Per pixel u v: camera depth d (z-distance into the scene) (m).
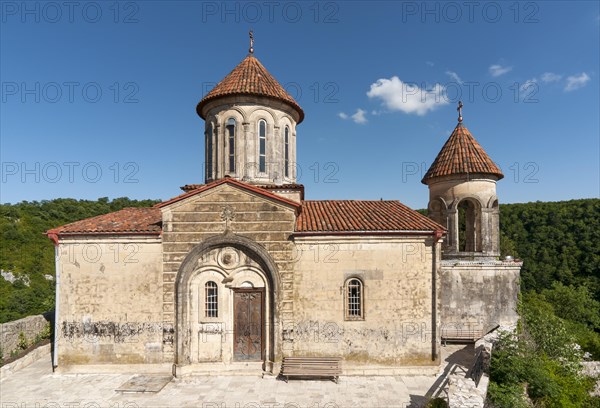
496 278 18.58
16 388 13.44
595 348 24.28
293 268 14.95
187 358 14.63
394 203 19.25
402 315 14.89
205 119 18.97
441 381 14.00
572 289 39.03
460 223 34.34
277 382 13.89
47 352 17.58
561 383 14.88
